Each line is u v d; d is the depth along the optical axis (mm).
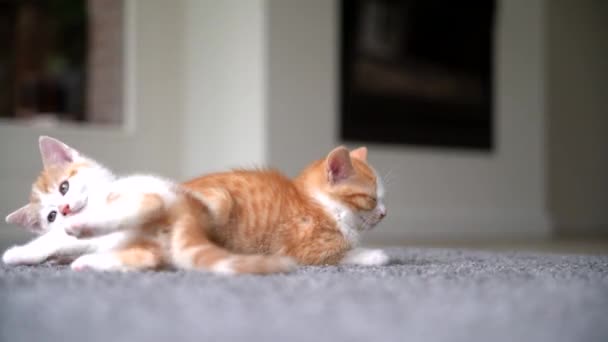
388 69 4824
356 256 2123
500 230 5379
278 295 1292
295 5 4328
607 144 6875
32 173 4078
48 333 1013
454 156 5180
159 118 4668
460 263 2205
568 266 2057
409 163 4902
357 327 1036
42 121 4434
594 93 6773
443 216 5035
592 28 6734
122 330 1016
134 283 1412
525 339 991
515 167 5566
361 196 2150
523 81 5617
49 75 4551
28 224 2133
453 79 5191
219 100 4535
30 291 1321
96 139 4344
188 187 1845
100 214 1641
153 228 1696
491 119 5430
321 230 2053
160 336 980
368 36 4707
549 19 6309
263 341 959
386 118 4812
